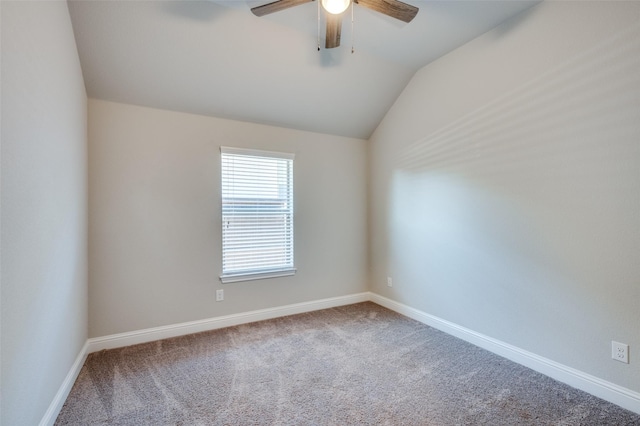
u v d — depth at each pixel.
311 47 2.65
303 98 3.12
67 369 1.89
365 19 2.35
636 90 1.67
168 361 2.32
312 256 3.60
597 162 1.83
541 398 1.84
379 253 3.82
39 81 1.44
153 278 2.72
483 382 2.03
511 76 2.29
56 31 1.70
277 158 3.36
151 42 2.28
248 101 2.96
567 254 1.98
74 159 2.06
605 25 1.78
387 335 2.83
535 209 2.15
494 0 2.10
